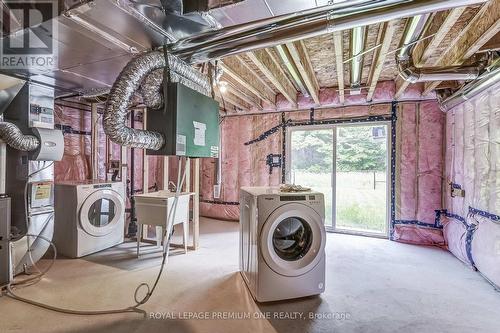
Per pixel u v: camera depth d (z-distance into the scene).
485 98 2.93
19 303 2.33
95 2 1.43
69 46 2.02
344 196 5.22
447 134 4.00
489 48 2.44
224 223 5.41
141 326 2.02
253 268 2.41
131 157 4.95
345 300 2.41
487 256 2.78
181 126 2.01
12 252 2.72
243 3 1.44
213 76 2.70
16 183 2.89
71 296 2.44
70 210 3.42
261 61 2.85
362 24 1.65
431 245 4.05
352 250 3.80
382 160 5.07
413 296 2.49
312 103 4.68
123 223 4.06
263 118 5.38
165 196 3.42
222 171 5.73
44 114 3.01
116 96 1.78
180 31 1.81
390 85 4.19
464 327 2.02
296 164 5.44
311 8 1.51
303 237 2.51
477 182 3.07
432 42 2.33
